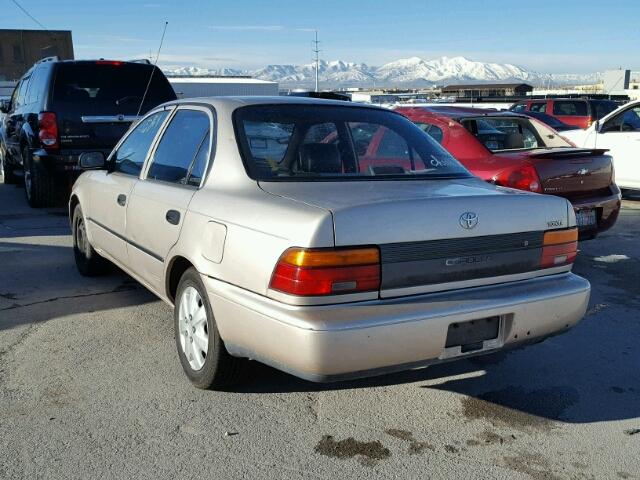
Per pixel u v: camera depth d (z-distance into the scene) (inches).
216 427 133.9
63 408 140.6
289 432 132.7
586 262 276.4
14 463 119.8
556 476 119.6
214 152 149.6
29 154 378.0
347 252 116.0
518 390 154.3
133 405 142.3
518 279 136.0
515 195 136.8
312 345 113.7
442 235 124.1
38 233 316.8
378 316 117.6
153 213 163.0
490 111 290.2
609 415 142.9
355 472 119.4
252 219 127.0
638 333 192.5
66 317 197.2
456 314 122.9
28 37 2076.8
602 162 251.6
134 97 362.3
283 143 149.6
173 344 177.0
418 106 308.0
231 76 2025.1
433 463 122.9
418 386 155.1
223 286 131.4
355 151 155.3
